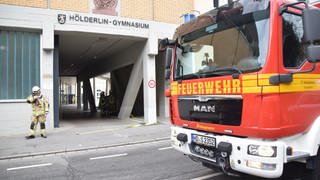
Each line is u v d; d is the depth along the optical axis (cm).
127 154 1012
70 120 2177
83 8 1614
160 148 1091
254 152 481
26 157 1028
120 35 1728
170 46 686
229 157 518
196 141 583
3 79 1482
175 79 659
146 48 1830
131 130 1530
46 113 1359
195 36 619
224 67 541
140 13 1766
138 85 2042
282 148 472
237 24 530
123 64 2283
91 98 3616
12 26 1464
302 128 503
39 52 1548
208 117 562
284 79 475
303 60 512
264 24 489
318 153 533
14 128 1473
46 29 1527
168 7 1847
